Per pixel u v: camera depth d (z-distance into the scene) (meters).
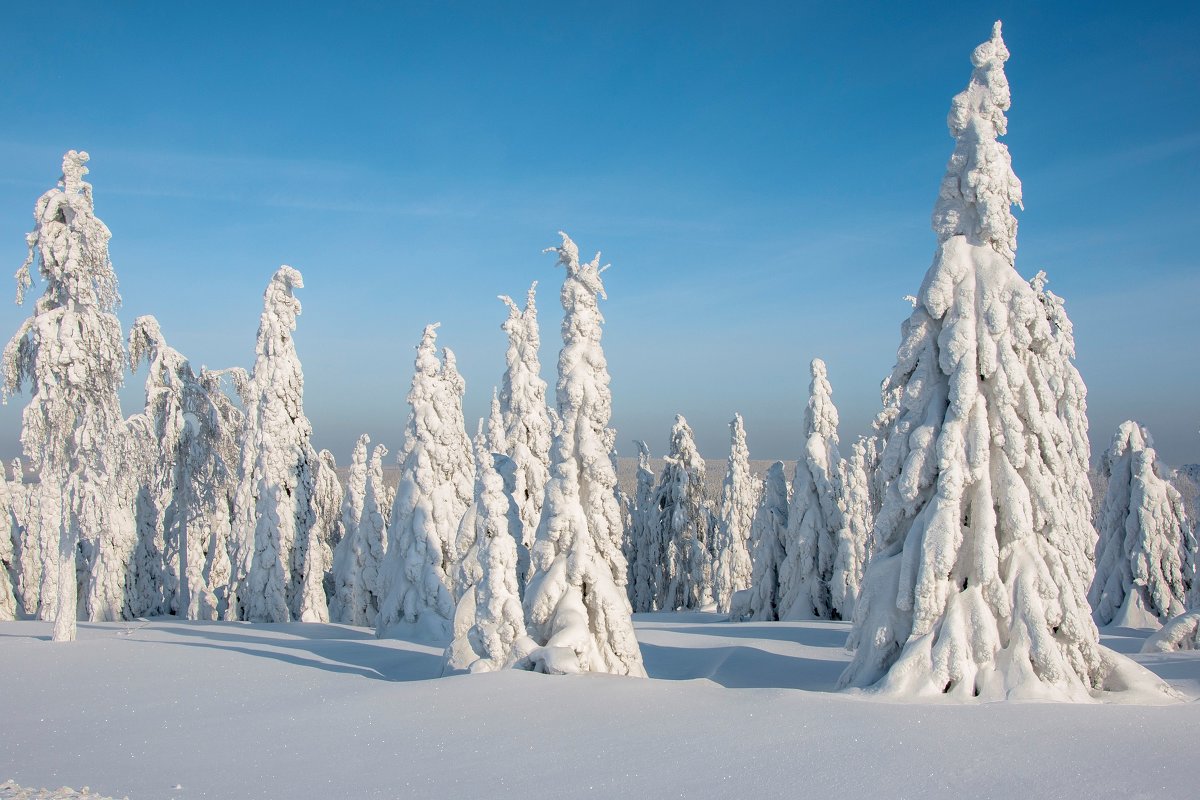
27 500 42.28
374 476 36.59
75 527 22.44
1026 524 13.59
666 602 55.09
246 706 12.63
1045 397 14.09
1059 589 13.41
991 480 13.99
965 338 14.26
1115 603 30.52
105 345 23.20
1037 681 12.70
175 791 8.49
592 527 15.72
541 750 9.49
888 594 14.56
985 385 14.29
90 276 23.42
